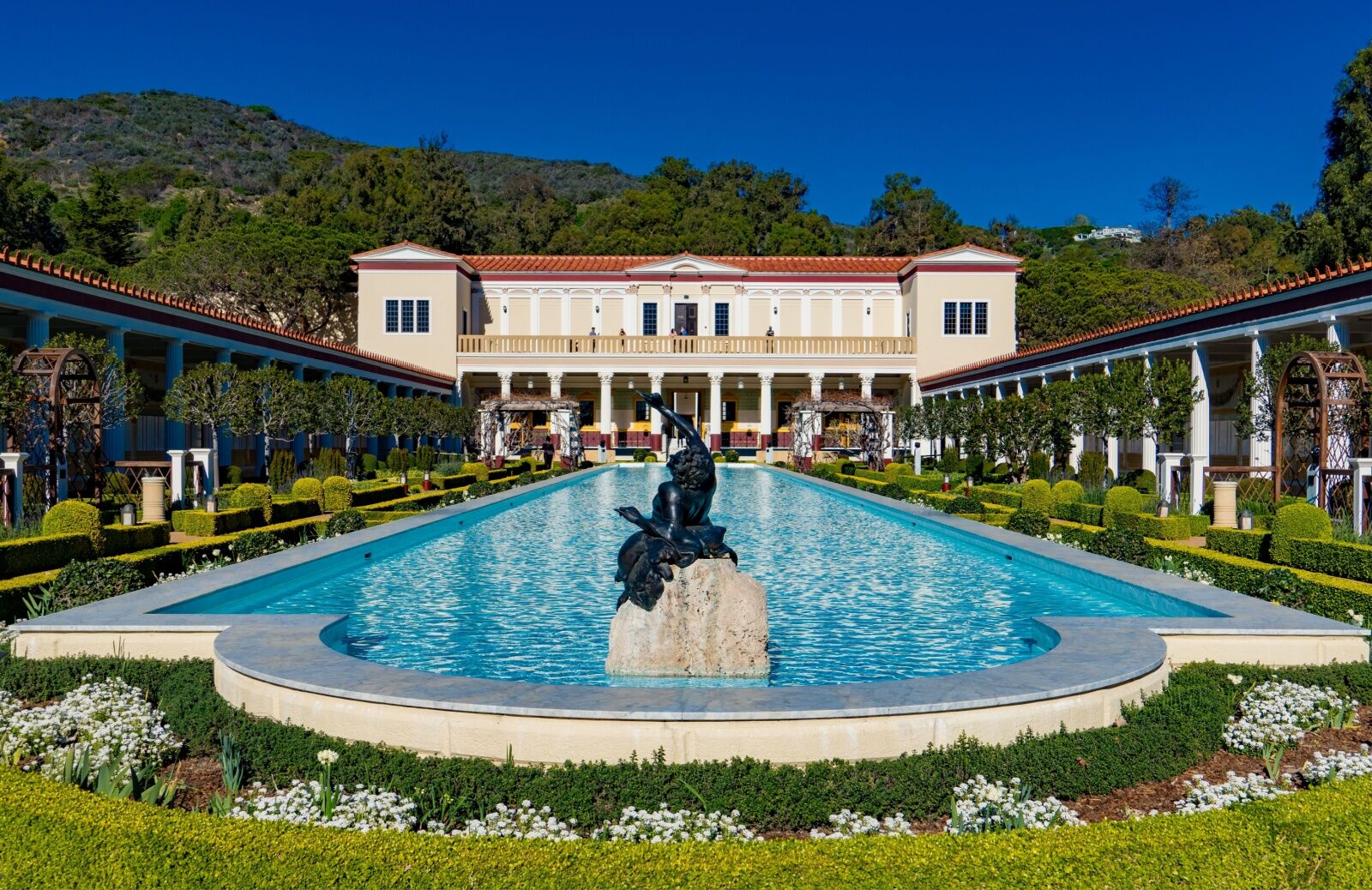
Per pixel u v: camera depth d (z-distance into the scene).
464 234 72.38
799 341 51.00
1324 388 16.05
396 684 5.67
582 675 7.72
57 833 3.71
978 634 9.27
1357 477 14.13
